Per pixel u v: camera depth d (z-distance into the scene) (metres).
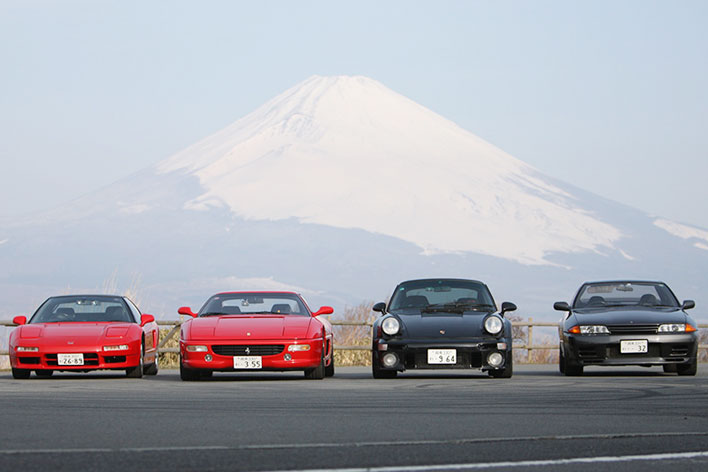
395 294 17.98
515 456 7.46
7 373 20.25
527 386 14.33
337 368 22.25
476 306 17.42
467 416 10.05
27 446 7.90
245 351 15.93
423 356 16.19
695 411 10.53
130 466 6.97
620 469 6.96
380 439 8.34
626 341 16.84
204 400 11.95
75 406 11.12
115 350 16.98
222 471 6.79
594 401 11.72
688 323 17.08
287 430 8.93
